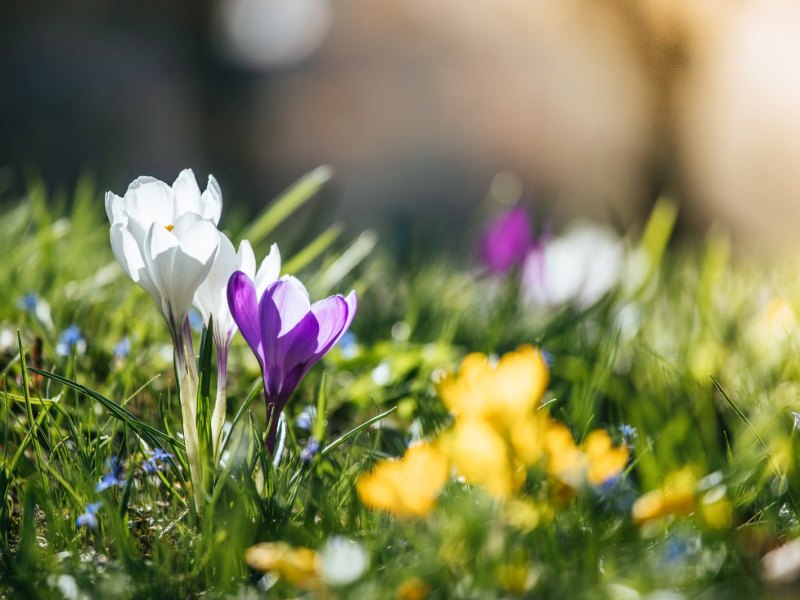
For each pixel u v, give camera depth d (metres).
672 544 0.49
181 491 0.56
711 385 0.70
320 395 0.61
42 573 0.51
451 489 0.54
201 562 0.51
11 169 2.98
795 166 2.70
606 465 0.52
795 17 2.43
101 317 0.76
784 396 0.70
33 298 0.71
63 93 3.21
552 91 3.32
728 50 2.59
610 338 0.73
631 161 2.72
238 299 0.52
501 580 0.48
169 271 0.51
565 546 0.51
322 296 0.80
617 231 1.01
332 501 0.55
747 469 0.57
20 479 0.57
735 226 2.69
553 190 3.28
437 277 1.04
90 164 3.13
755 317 0.93
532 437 0.51
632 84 2.77
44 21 3.26
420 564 0.49
